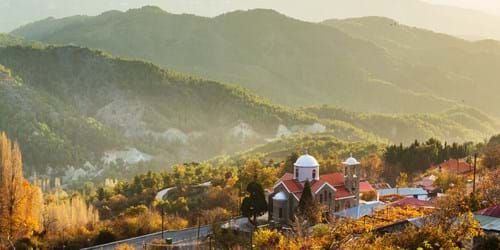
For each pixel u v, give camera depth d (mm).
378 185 170750
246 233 115375
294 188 124312
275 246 91938
